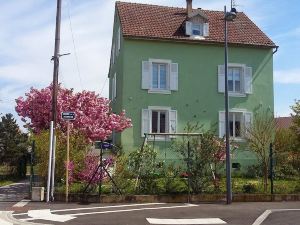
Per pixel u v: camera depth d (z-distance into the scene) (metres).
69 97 23.17
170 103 27.12
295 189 17.83
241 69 28.45
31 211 14.35
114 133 28.55
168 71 27.34
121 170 17.39
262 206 15.37
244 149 26.75
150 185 17.19
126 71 26.75
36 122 23.75
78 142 19.19
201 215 13.45
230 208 14.84
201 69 27.81
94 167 17.53
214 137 17.73
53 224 12.07
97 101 24.45
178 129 26.98
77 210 14.52
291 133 24.94
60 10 18.38
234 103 27.97
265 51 28.91
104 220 12.62
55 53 18.25
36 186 18.16
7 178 30.39
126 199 16.47
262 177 21.08
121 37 27.89
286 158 21.67
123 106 26.52
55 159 18.19
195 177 17.14
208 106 27.61
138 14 28.75
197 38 27.83
